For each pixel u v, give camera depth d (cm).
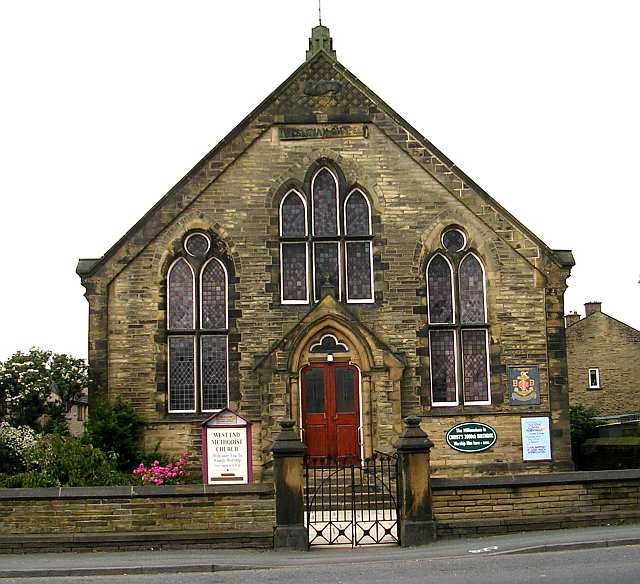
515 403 2889
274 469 1944
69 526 1972
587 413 4003
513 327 2927
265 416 2778
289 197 2959
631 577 1421
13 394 2775
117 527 1977
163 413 2817
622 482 2058
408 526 1930
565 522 2009
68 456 2370
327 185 2975
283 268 2933
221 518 1991
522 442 2875
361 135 2969
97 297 2850
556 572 1494
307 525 1941
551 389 2909
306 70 2983
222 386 2872
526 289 2944
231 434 2206
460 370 2912
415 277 2920
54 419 2812
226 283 2905
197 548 1938
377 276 2916
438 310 2948
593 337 5838
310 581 1512
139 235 2880
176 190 2905
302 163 2948
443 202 2961
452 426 2866
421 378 2872
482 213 2955
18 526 1970
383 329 2894
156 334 2847
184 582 1553
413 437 1969
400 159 2967
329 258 2941
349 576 1548
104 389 2819
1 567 1738
